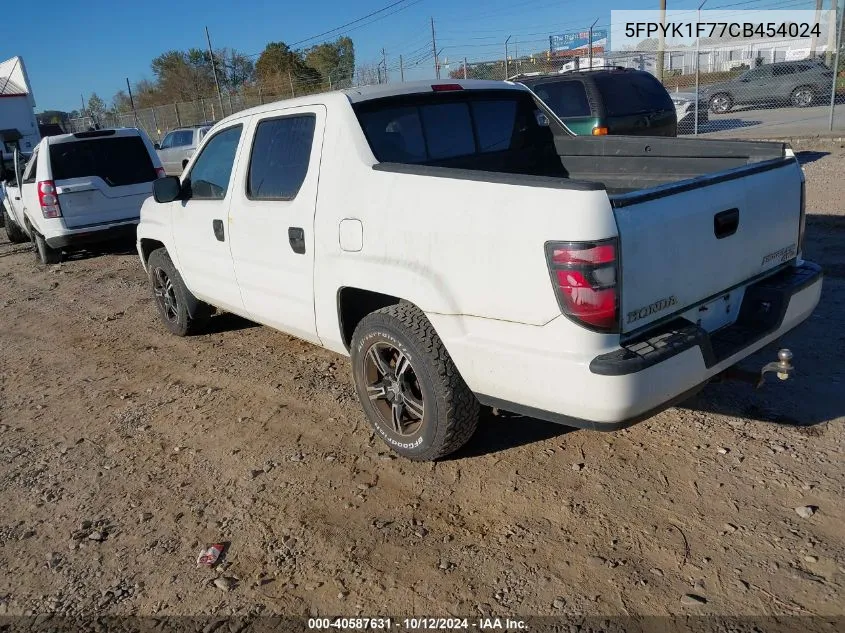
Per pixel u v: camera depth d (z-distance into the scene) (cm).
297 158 400
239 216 448
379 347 360
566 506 321
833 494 310
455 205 306
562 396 281
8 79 3447
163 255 590
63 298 831
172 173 2261
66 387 531
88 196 977
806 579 265
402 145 394
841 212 809
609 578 275
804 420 373
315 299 395
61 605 288
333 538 315
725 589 264
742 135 1554
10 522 350
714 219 303
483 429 396
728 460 344
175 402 480
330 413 439
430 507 331
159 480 378
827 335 475
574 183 269
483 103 443
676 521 304
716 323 325
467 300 306
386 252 338
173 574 301
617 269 266
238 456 396
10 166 1410
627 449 363
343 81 3030
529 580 279
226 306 515
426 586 280
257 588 288
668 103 1080
